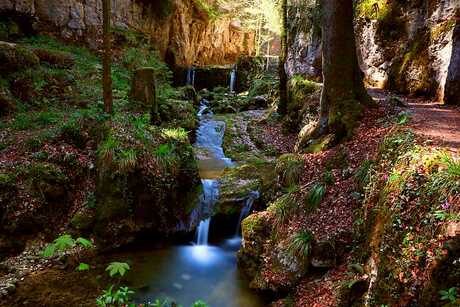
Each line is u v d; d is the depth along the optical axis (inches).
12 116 442.0
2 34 566.3
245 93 959.6
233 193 375.2
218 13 1237.7
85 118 412.5
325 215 259.8
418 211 172.2
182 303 255.8
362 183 252.1
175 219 366.9
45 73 506.9
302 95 565.9
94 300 252.4
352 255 225.3
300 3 741.9
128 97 511.5
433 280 147.5
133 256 323.3
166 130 422.0
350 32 347.6
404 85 508.7
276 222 277.4
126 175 340.5
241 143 585.9
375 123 323.6
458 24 407.8
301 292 231.6
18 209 311.1
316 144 349.1
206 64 1257.4
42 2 637.9
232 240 358.9
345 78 350.6
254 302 255.8
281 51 617.6
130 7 824.9
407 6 523.5
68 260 300.7
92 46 723.4
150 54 826.8
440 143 223.9
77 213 338.6
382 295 170.9
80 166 365.4
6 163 335.3
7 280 269.0
